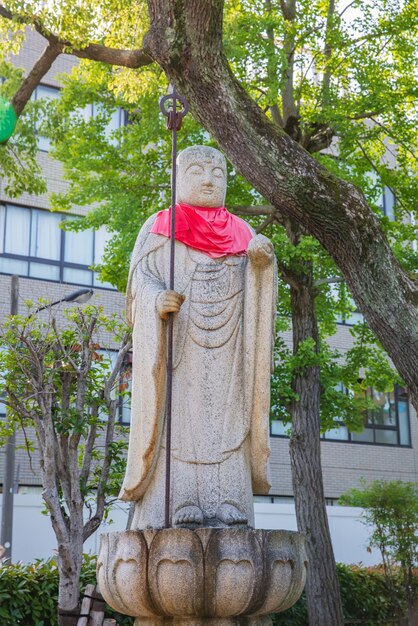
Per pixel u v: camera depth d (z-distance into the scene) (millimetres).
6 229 23062
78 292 14266
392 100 15211
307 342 14789
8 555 14984
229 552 5098
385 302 9211
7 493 15258
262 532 5199
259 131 9508
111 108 17344
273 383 14914
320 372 16094
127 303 6277
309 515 14773
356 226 9297
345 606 16359
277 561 5203
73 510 10938
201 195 6211
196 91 9531
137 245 6211
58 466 11383
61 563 10453
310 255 14469
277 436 26062
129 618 11383
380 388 17500
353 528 20688
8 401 11719
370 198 16297
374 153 17250
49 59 14766
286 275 15398
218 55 9492
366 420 27781
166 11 9406
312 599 14430
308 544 14625
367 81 15250
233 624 5230
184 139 15844
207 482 5652
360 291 9359
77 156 16062
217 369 5844
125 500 5867
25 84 15000
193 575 5070
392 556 17266
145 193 15938
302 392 15219
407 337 9094
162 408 5715
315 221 9375
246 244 6195
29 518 16891
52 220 23625
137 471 5719
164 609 5191
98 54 14312
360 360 16969
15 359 11438
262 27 14391
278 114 16516
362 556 20641
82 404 11430
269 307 5859
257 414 5812
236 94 9562
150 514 5613
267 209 15352
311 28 15586
